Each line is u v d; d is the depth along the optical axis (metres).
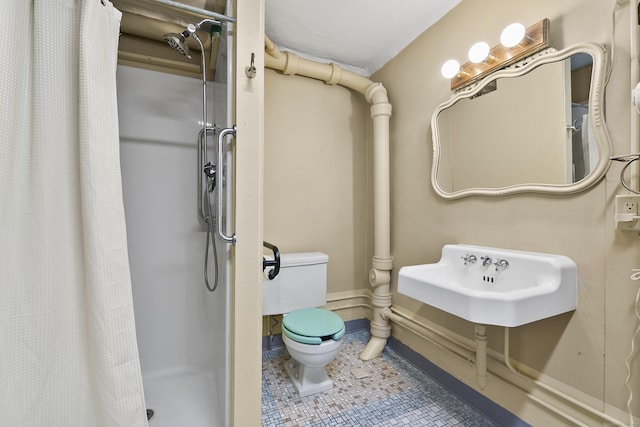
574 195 1.12
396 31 1.89
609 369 1.02
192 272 1.67
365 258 2.41
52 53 0.79
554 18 1.20
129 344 0.85
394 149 2.13
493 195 1.41
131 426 0.83
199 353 1.68
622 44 1.00
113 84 0.87
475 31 1.53
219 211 1.01
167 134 1.62
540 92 1.24
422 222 1.87
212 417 1.29
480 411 1.43
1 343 0.74
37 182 0.79
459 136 1.60
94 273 0.79
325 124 2.24
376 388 1.63
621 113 1.00
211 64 1.52
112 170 0.85
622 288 0.99
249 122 0.97
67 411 0.82
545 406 1.17
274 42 2.00
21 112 0.75
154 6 1.25
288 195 2.11
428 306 1.79
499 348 1.37
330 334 1.50
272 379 1.71
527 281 1.16
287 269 1.85
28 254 0.78
